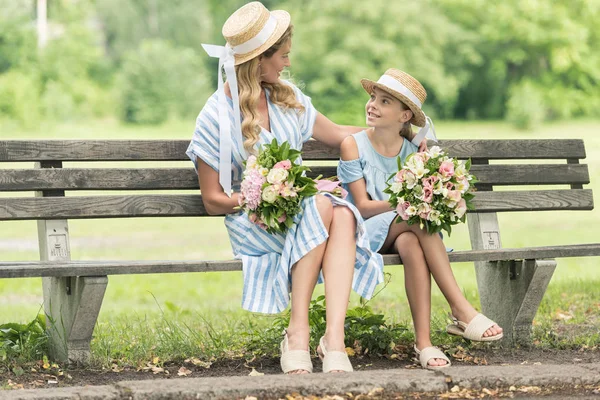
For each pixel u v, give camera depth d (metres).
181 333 5.20
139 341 5.02
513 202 5.56
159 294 9.09
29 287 9.63
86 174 4.84
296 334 4.25
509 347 5.16
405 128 5.14
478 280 5.47
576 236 14.04
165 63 43.16
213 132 4.73
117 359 4.70
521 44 42.41
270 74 4.84
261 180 4.36
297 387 3.69
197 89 43.31
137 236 15.00
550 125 41.19
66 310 4.52
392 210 4.82
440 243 4.68
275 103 4.91
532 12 41.75
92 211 4.81
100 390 3.61
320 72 40.09
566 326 5.91
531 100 40.72
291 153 4.44
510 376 3.91
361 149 5.06
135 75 42.84
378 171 5.05
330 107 39.78
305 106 5.09
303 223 4.34
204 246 13.52
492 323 4.60
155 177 4.97
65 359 4.56
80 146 4.88
